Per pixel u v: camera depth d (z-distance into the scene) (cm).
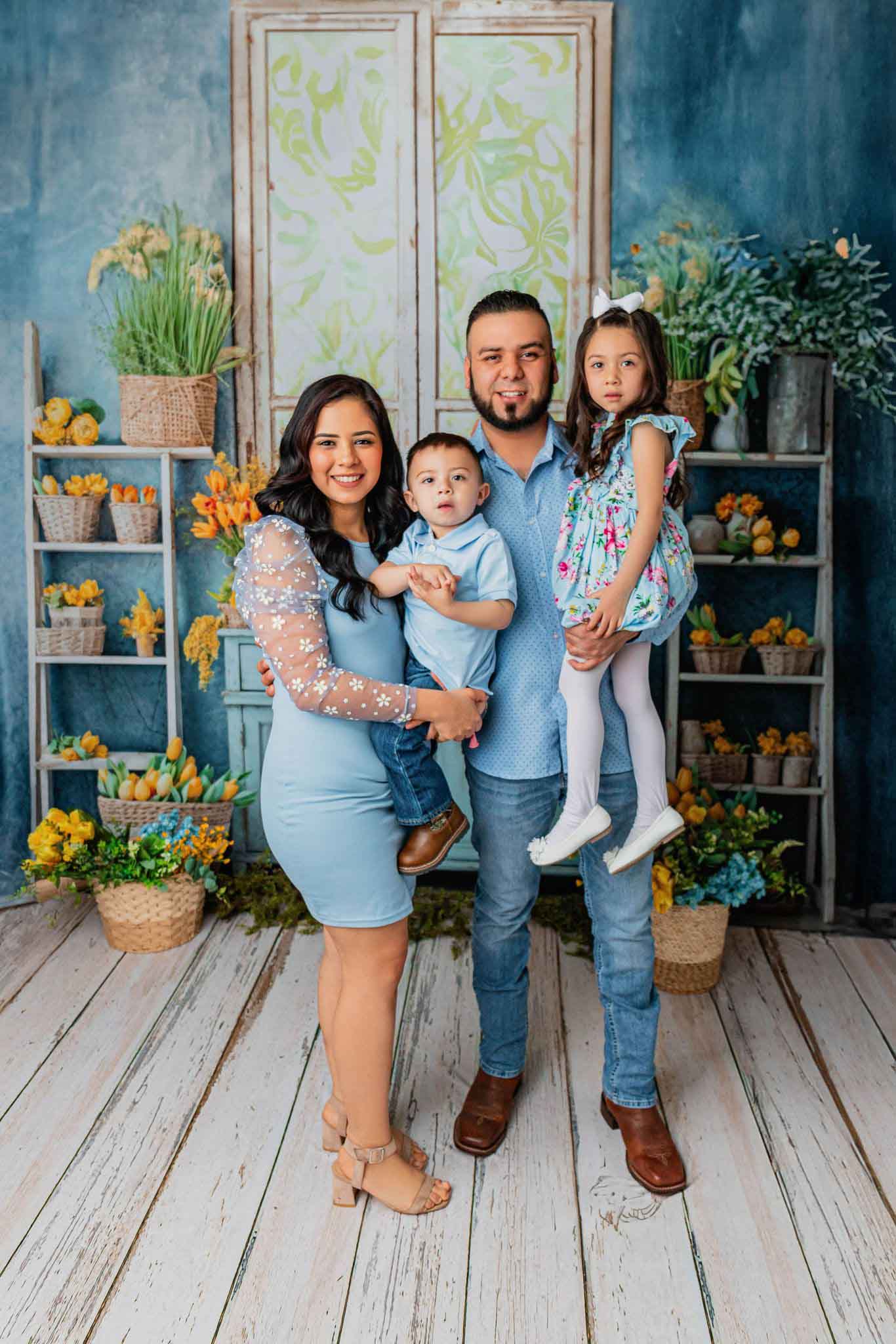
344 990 200
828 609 344
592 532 201
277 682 200
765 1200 211
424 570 185
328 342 358
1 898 364
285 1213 206
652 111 342
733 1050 267
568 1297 186
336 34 344
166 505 348
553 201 348
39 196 353
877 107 336
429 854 198
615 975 218
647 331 201
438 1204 207
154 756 354
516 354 199
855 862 364
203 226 353
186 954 317
